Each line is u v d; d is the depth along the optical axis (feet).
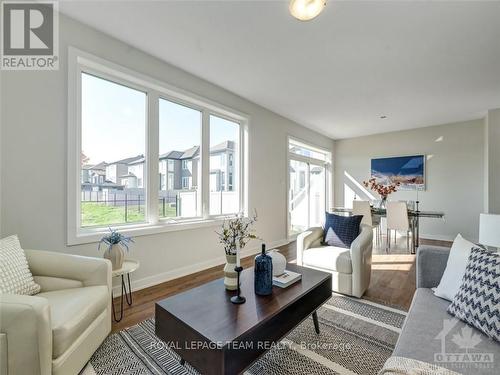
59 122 7.04
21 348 3.65
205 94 10.96
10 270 4.83
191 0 6.36
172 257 9.82
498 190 14.01
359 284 7.86
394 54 8.70
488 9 6.47
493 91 11.77
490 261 4.09
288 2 6.37
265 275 5.15
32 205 6.58
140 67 8.73
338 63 9.38
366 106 13.99
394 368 2.97
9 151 6.25
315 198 20.58
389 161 19.52
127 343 5.73
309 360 5.17
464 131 16.74
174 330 4.31
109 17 7.11
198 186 11.34
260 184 14.26
